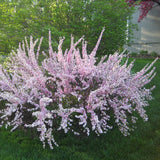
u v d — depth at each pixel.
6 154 2.56
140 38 16.39
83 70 3.13
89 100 2.83
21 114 3.20
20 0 6.00
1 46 6.09
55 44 5.46
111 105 3.10
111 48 6.38
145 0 14.12
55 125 3.19
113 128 3.35
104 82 3.20
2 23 5.93
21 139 2.97
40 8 6.04
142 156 2.65
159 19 15.14
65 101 3.13
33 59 3.25
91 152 2.77
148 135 3.16
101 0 6.08
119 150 2.79
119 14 5.93
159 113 3.99
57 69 3.55
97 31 5.84
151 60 11.85
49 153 2.68
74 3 5.87
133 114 3.92
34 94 3.12
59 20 5.93
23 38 5.86
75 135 3.12
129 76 3.79
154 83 5.95
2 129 3.27
